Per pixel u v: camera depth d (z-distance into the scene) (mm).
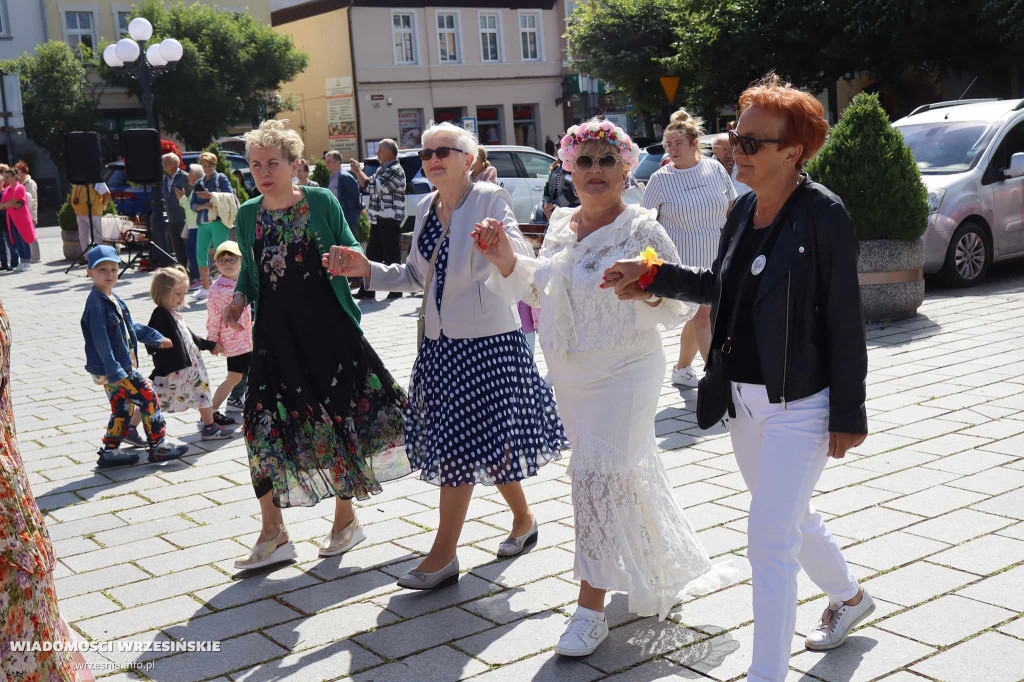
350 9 39469
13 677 2350
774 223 3064
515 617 3982
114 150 38156
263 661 3744
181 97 36406
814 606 3855
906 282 9383
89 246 18781
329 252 4402
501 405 4227
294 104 42062
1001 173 11789
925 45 21094
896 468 5383
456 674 3555
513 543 4613
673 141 7055
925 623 3668
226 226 13961
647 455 3797
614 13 30953
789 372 3027
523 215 17250
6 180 19938
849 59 22094
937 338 8578
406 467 4812
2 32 38094
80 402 8359
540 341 3842
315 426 4562
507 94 43188
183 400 6848
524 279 3980
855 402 2984
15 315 13703
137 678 3656
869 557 4262
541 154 17953
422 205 4457
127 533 5215
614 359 3711
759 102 3027
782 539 3057
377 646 3811
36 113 36469
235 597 4344
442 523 4297
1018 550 4242
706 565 3875
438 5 41219
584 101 44375
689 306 3686
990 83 23250
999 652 3432
